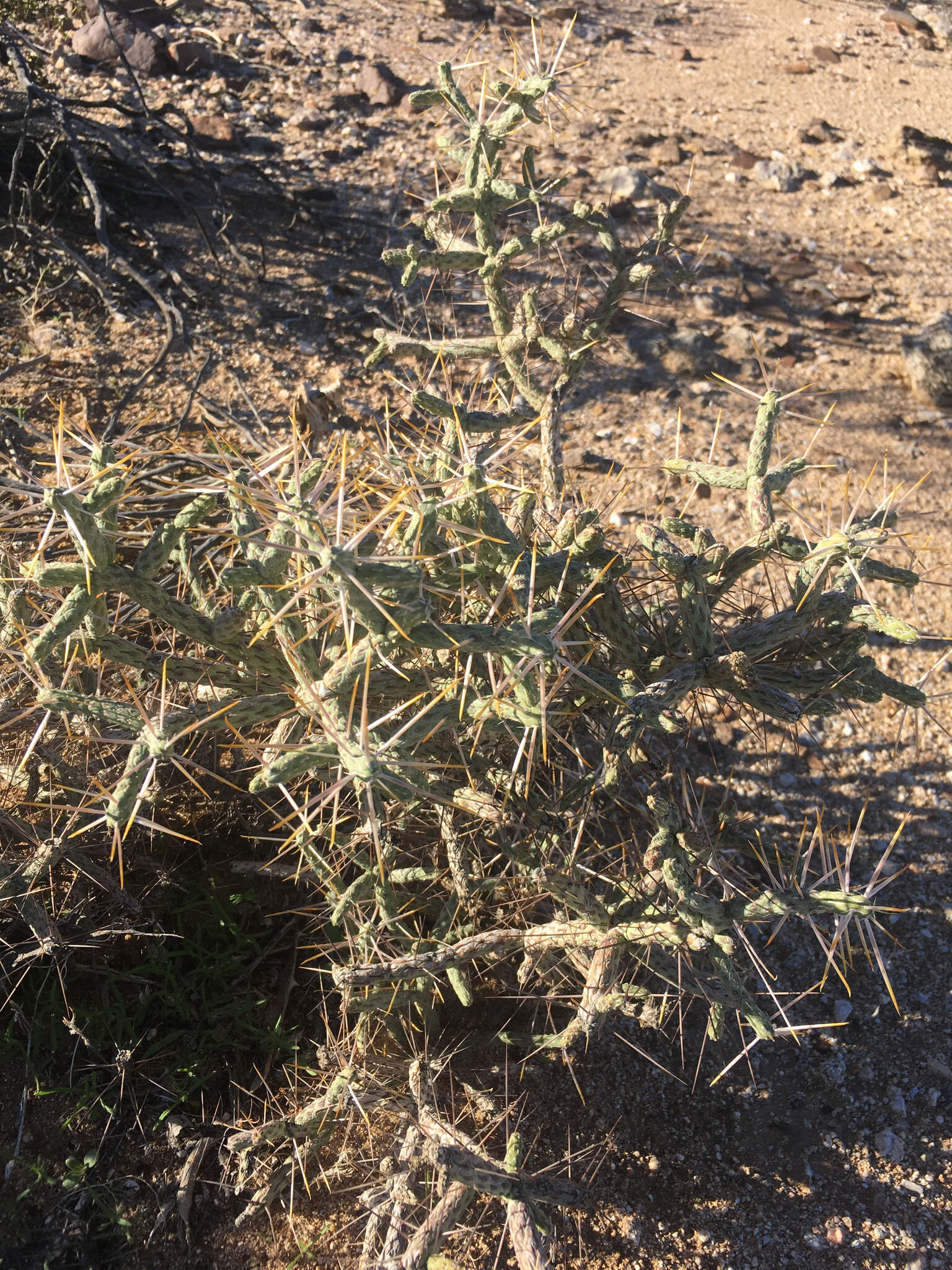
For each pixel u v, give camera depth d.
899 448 4.25
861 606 1.96
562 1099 2.42
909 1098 2.53
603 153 5.88
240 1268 2.11
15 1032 2.29
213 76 6.02
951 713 3.37
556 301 4.16
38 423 3.70
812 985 2.73
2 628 2.14
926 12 8.33
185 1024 2.36
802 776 3.17
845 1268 2.24
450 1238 2.13
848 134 6.46
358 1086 2.06
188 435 3.67
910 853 3.02
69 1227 2.11
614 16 7.63
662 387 4.40
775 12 8.16
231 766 2.66
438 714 1.68
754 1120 2.46
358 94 6.15
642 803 2.63
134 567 1.57
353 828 2.36
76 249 4.59
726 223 5.46
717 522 3.80
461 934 2.26
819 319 4.93
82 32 5.88
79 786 2.34
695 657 2.00
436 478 2.05
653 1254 2.22
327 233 5.04
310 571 1.67
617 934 1.91
